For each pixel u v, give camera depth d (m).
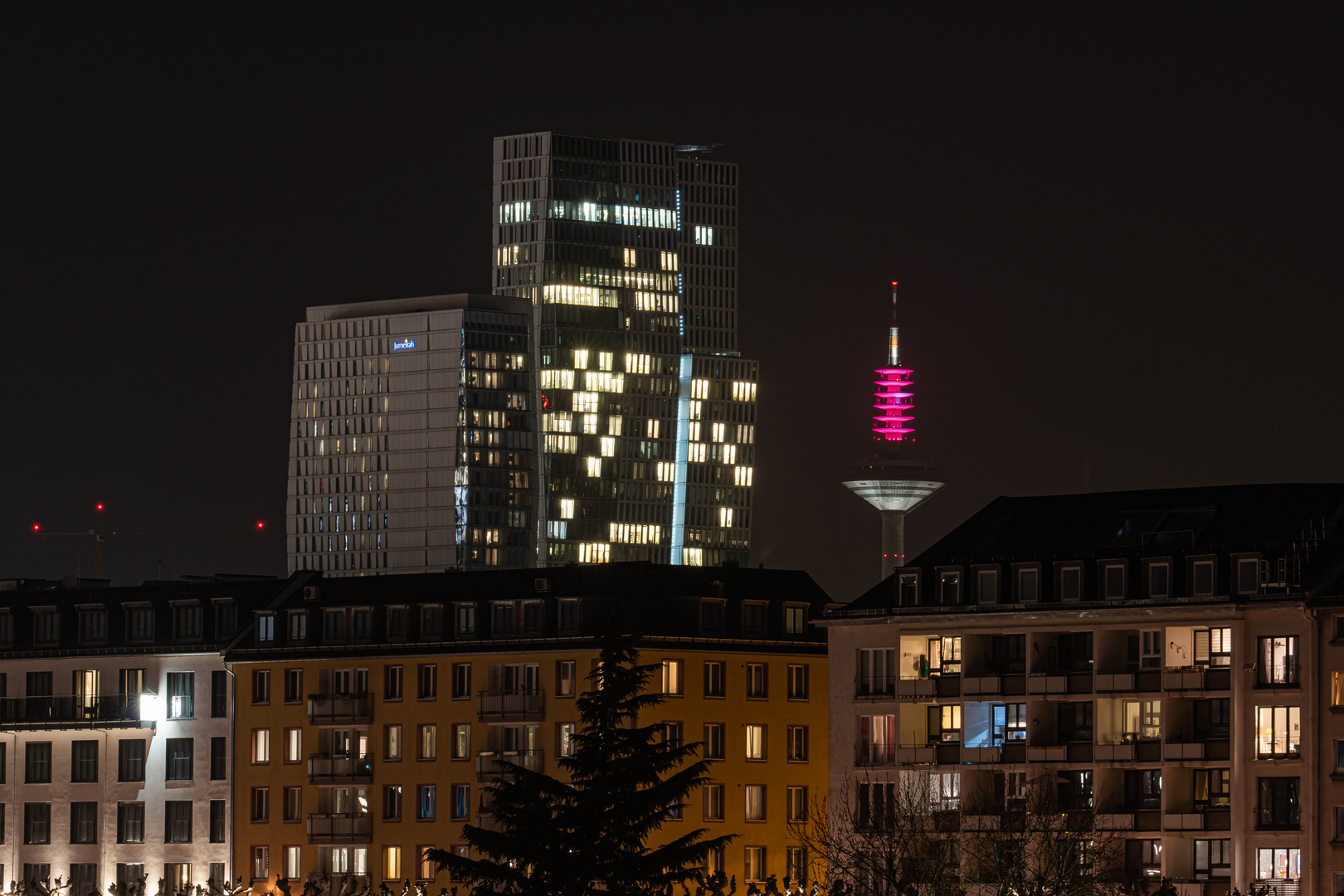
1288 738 174.50
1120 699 182.62
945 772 189.62
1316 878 171.62
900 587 195.88
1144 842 180.62
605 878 132.38
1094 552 187.00
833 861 176.88
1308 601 173.50
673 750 136.38
